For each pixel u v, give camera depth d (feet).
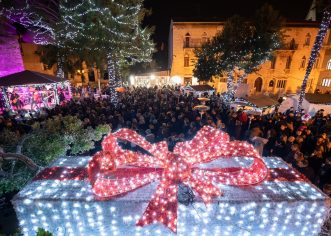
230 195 9.32
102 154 9.03
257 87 92.58
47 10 59.47
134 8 48.16
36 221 9.53
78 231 9.76
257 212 9.31
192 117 33.32
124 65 68.13
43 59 64.44
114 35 45.01
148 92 60.18
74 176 10.51
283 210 9.32
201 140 9.93
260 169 10.12
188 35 85.20
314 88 90.43
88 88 81.00
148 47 59.93
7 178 10.87
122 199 9.04
